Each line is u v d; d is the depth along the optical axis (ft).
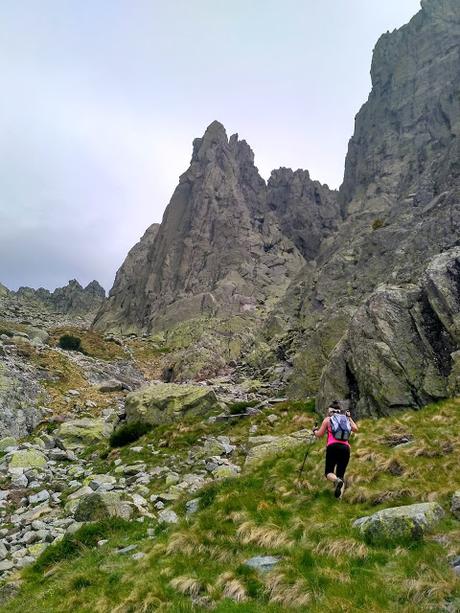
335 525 40.47
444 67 409.08
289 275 405.59
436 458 51.19
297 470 56.49
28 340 209.26
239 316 309.63
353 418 90.22
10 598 43.57
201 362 213.46
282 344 192.95
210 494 56.65
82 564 46.37
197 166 495.00
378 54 479.00
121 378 198.39
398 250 173.68
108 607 35.96
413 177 348.38
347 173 482.69
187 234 446.60
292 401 115.14
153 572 39.45
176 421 110.32
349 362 97.40
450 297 89.25
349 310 123.03
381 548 34.99
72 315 635.25
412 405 82.53
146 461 87.76
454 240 141.08
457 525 36.40
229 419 107.55
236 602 32.24
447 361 84.69
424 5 463.42
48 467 91.71
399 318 93.86
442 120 380.99
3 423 115.75
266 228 460.14
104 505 58.85
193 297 369.50
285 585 32.32
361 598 28.96
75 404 144.56
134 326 409.49
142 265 499.10
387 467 50.75
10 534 60.85
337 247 289.94
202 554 41.04
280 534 40.50
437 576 29.58
